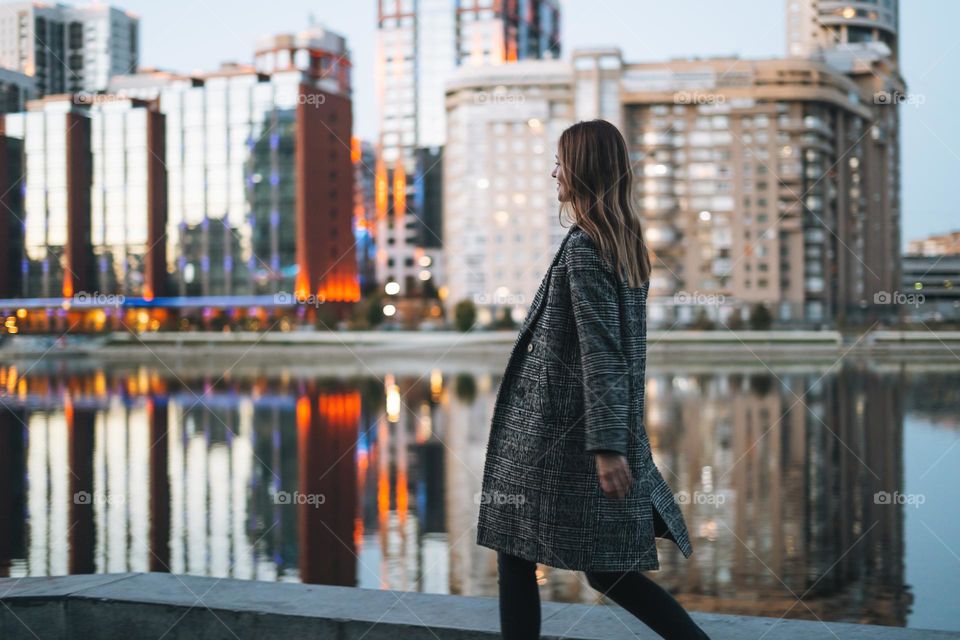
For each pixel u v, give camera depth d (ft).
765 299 281.54
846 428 79.25
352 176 288.51
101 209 259.80
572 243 6.91
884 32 345.72
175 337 214.07
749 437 73.92
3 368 174.29
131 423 87.35
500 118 297.53
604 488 6.48
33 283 236.63
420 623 8.32
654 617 7.03
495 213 299.38
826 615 26.58
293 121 269.44
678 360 183.32
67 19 249.75
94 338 216.33
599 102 284.82
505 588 7.20
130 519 40.47
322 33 285.23
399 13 407.64
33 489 48.73
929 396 109.40
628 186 7.11
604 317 6.67
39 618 9.08
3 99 237.66
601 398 6.49
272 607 8.77
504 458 7.14
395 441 74.33
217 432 79.92
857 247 315.99
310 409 101.91
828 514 42.16
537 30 435.53
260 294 269.64
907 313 268.41
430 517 42.96
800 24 339.16
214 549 35.19
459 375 157.07
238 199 270.05
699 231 281.74
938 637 8.07
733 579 31.12
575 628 8.39
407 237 401.70
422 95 406.41
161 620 8.89
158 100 271.28
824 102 287.69
